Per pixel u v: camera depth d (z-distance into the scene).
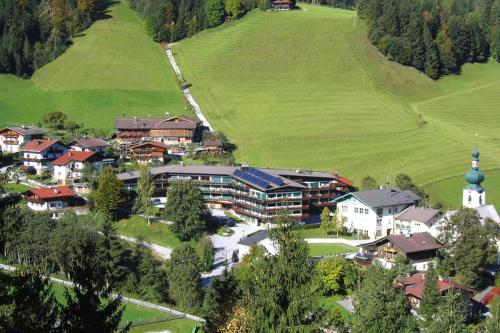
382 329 64.19
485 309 100.06
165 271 108.81
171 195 135.62
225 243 132.00
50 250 106.12
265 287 52.81
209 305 84.81
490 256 110.31
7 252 111.38
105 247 106.94
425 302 87.44
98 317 46.31
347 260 111.25
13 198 66.00
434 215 136.88
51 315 46.38
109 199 138.00
